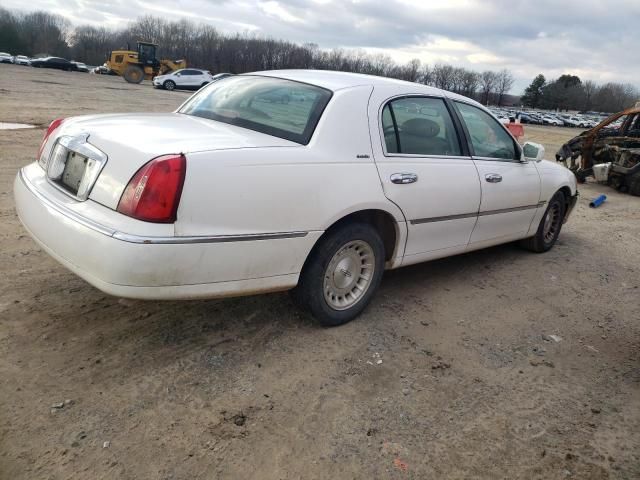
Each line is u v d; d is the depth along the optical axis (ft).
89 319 10.93
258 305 12.28
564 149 40.75
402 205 11.69
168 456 7.57
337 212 10.32
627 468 8.27
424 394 9.63
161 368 9.55
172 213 8.32
